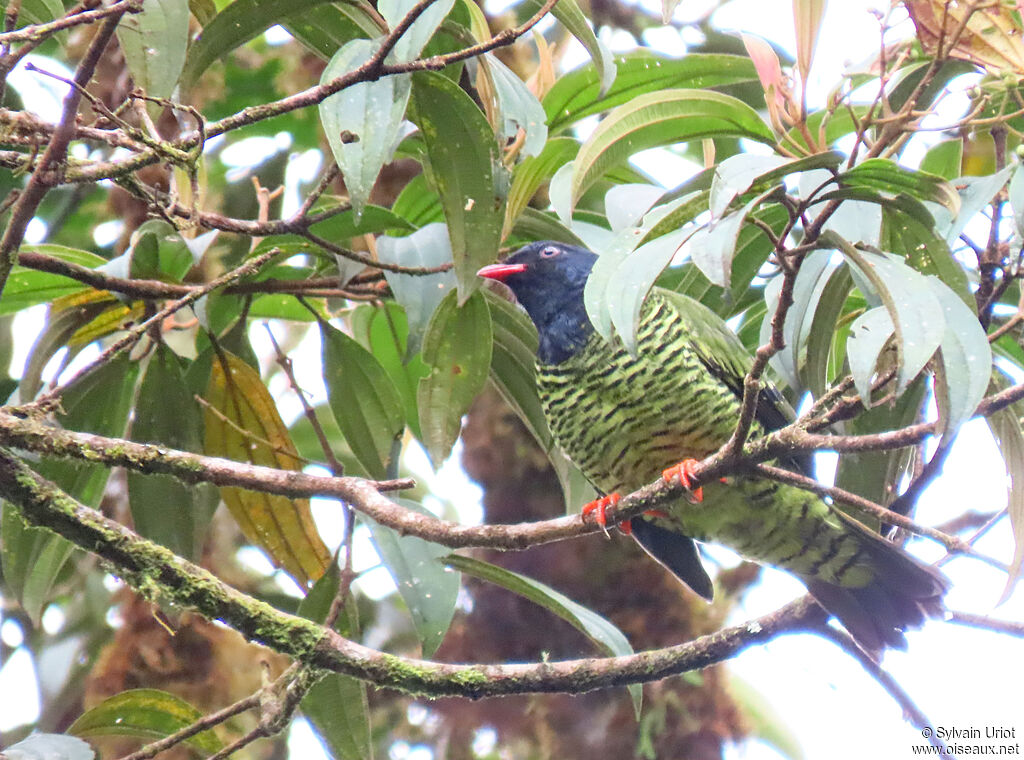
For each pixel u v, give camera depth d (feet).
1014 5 23.11
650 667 25.27
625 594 40.34
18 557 29.60
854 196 19.97
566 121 31.53
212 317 32.58
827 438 20.71
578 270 32.42
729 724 40.37
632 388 29.91
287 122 47.03
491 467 41.83
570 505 34.14
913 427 20.06
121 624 40.19
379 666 23.91
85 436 24.30
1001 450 27.17
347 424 32.40
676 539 32.99
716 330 31.24
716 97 26.71
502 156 26.84
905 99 27.84
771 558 30.91
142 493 30.63
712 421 29.96
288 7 24.61
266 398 32.14
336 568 29.37
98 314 30.32
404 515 24.64
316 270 31.89
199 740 28.91
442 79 24.16
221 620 23.73
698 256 19.12
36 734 24.40
